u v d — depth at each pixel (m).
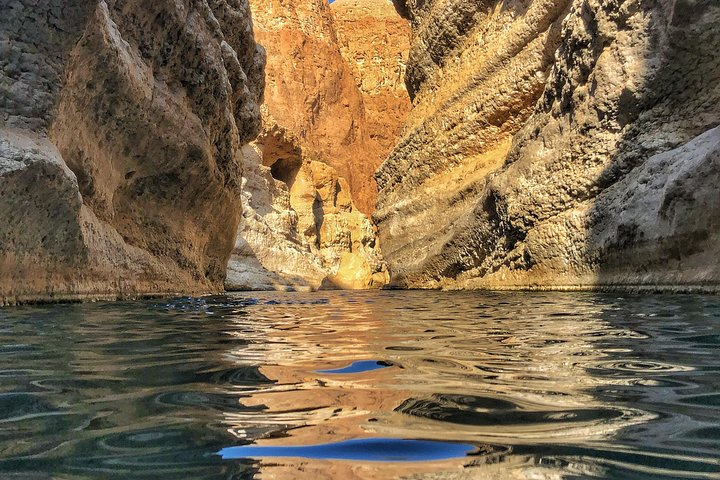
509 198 13.71
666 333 4.11
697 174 8.66
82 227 7.04
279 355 3.26
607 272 10.76
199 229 11.34
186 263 10.76
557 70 13.39
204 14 9.84
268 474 1.38
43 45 6.41
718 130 9.27
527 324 5.03
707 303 6.66
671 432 1.73
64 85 6.67
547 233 12.40
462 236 16.30
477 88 18.91
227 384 2.46
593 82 12.00
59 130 6.84
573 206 12.13
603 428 1.78
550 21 16.45
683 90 10.70
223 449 1.57
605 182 11.55
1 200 5.86
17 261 6.26
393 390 2.33
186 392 2.29
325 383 2.47
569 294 10.07
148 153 8.92
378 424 1.82
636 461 1.47
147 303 7.57
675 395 2.22
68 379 2.54
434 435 1.70
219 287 13.16
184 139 9.41
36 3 6.25
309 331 4.57
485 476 1.36
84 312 5.82
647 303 6.95
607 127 11.70
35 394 2.25
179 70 9.27
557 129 12.99
